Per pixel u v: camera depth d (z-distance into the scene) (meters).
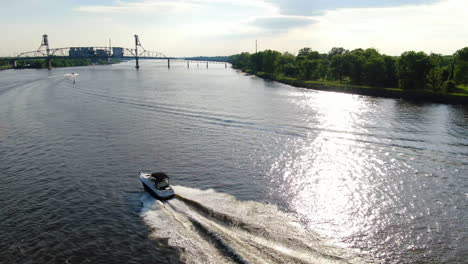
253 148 64.12
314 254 31.61
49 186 47.41
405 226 37.12
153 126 81.81
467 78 134.50
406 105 114.81
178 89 161.12
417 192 45.34
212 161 57.03
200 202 41.47
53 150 63.16
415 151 61.22
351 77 179.00
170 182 48.25
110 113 98.19
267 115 94.00
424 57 142.62
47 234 35.62
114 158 58.69
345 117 91.31
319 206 41.62
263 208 40.50
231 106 109.19
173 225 36.38
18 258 31.77
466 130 75.44
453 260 31.27
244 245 32.28
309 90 164.62
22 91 149.88
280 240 33.59
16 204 42.19
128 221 37.78
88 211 40.34
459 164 54.84
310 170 53.22
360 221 38.25
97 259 31.44
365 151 61.84
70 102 118.69
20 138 71.31
